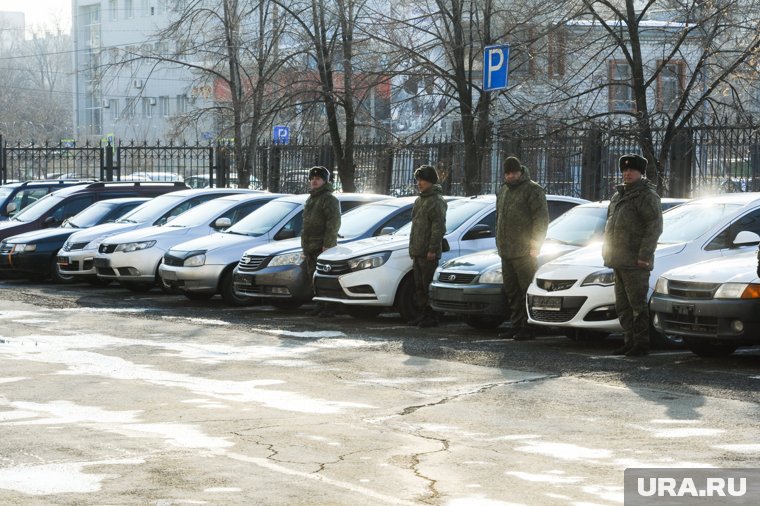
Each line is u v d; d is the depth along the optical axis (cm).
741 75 2627
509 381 1286
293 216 2275
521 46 2950
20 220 2973
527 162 2914
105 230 2639
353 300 1911
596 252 1631
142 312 2103
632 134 2722
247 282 2086
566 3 2883
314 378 1317
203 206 2548
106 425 1030
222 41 3522
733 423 1034
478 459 894
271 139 3797
